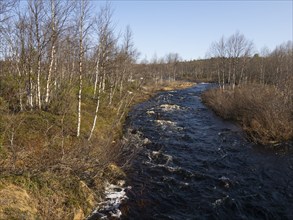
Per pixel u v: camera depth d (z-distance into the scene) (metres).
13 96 16.58
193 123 25.89
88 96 24.89
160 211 10.48
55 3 15.38
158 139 20.28
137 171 14.02
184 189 12.40
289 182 13.51
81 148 12.06
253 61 65.12
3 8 12.08
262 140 19.36
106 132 18.59
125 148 16.11
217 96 34.19
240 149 18.33
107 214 9.90
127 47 33.91
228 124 25.23
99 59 17.39
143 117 27.70
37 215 8.21
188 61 121.56
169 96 45.19
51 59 16.81
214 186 12.83
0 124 12.48
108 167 13.00
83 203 9.88
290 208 11.15
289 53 66.31
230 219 10.26
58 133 14.05
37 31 15.31
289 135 19.45
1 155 10.10
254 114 23.33
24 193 8.60
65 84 20.89
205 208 10.87
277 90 25.09
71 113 18.19
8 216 7.41
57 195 9.43
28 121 14.13
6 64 19.25
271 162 16.09
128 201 10.94
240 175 14.20
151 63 92.19
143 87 53.12
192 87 61.81
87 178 11.25
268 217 10.50
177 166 15.08
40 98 18.25
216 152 17.72
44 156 11.34
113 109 25.94
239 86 37.72
